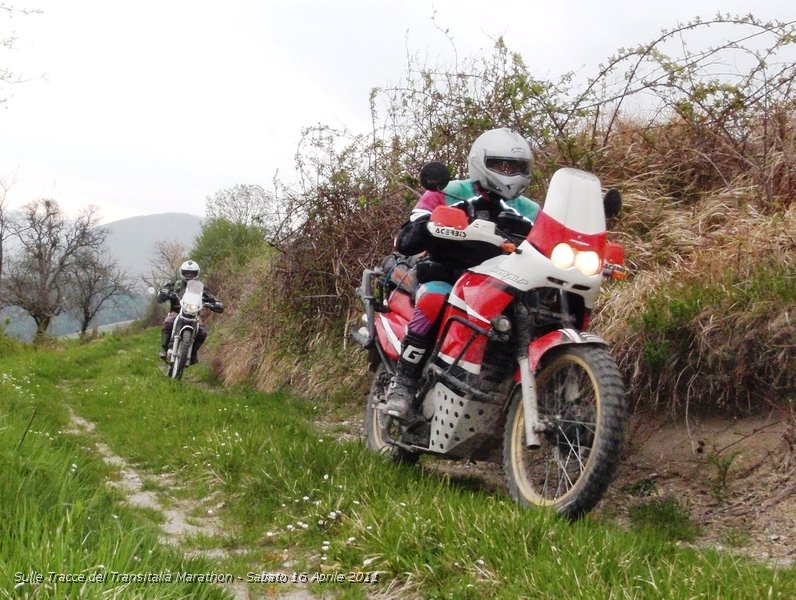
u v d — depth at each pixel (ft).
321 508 15.14
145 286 207.41
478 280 15.81
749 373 17.08
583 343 14.26
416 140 31.48
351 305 33.60
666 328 18.29
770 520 14.49
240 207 105.91
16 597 8.98
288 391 34.14
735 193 22.61
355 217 34.04
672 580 10.48
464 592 11.33
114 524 12.67
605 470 13.34
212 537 14.85
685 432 17.89
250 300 44.27
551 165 26.32
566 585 10.55
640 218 24.17
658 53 24.80
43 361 51.13
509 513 13.07
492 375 15.98
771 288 17.52
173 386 34.47
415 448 17.53
